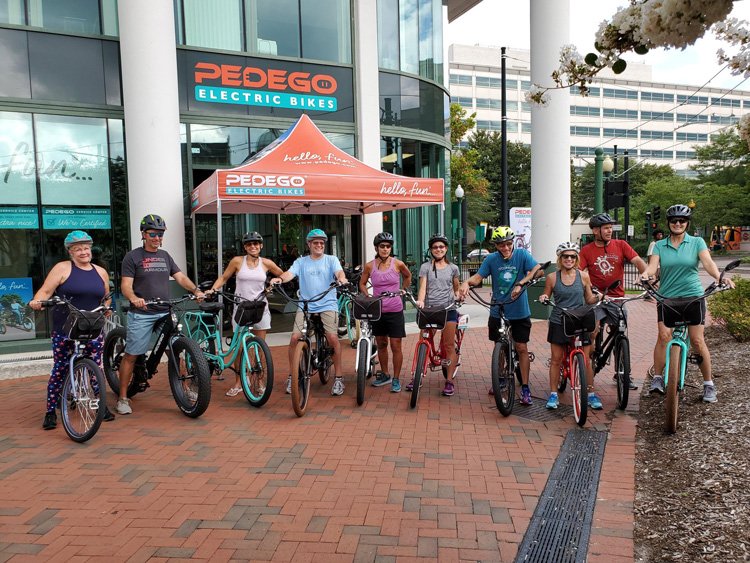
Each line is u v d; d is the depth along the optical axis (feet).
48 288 16.88
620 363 18.58
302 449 15.69
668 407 15.78
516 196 195.62
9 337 30.66
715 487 12.37
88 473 14.20
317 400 20.44
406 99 40.27
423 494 12.91
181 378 18.78
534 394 21.15
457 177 107.24
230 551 10.59
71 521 11.75
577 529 11.32
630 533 11.11
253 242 20.38
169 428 17.54
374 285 20.84
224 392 21.70
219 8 34.19
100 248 32.40
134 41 29.43
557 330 18.53
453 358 20.63
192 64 33.42
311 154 28.02
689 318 16.17
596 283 19.95
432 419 18.19
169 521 11.71
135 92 29.55
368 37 37.52
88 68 31.68
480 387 22.07
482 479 13.70
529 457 15.03
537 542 10.85
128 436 16.85
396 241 40.91
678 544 10.53
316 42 36.83
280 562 10.21
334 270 20.52
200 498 12.75
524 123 300.81
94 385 16.26
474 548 10.68
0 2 29.89
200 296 19.12
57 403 17.78
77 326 16.35
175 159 30.50
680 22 6.10
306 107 36.47
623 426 17.26
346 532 11.25
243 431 17.19
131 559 10.34
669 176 201.05
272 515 11.94
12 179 30.45
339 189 26.21
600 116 318.65
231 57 34.35
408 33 40.63
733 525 10.82
